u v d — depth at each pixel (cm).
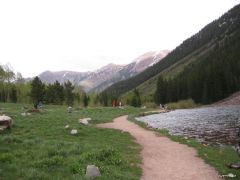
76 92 14662
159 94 17488
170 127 5141
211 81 15225
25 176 1608
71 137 3175
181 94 16875
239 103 13075
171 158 2516
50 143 2538
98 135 3447
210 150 2788
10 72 12619
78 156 2153
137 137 3647
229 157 2525
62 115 5603
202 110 10612
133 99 15750
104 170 1883
